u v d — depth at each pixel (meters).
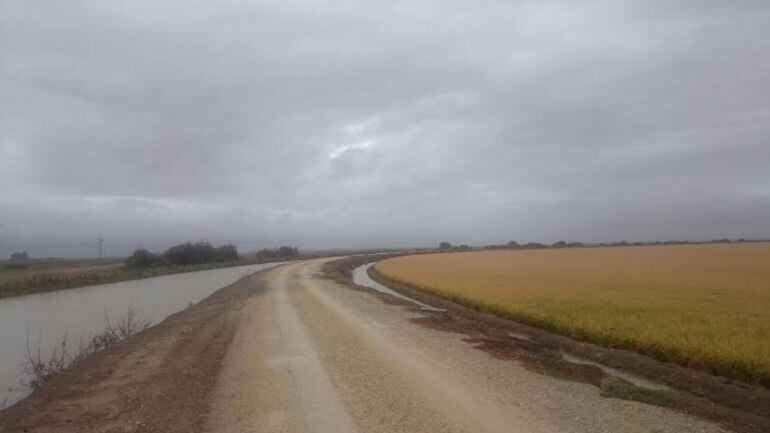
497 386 8.46
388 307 20.44
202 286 38.28
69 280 38.22
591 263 54.06
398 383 8.61
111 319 20.98
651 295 22.11
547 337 14.69
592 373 9.95
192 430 6.70
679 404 7.60
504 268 48.34
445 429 6.42
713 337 12.41
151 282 42.44
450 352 11.34
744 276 33.22
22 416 7.48
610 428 6.45
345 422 6.76
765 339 11.98
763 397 8.44
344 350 11.48
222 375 9.60
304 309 19.55
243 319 17.39
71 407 7.89
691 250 83.75
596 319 15.42
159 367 10.55
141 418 7.26
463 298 22.91
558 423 6.61
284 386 8.61
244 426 6.77
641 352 12.33
